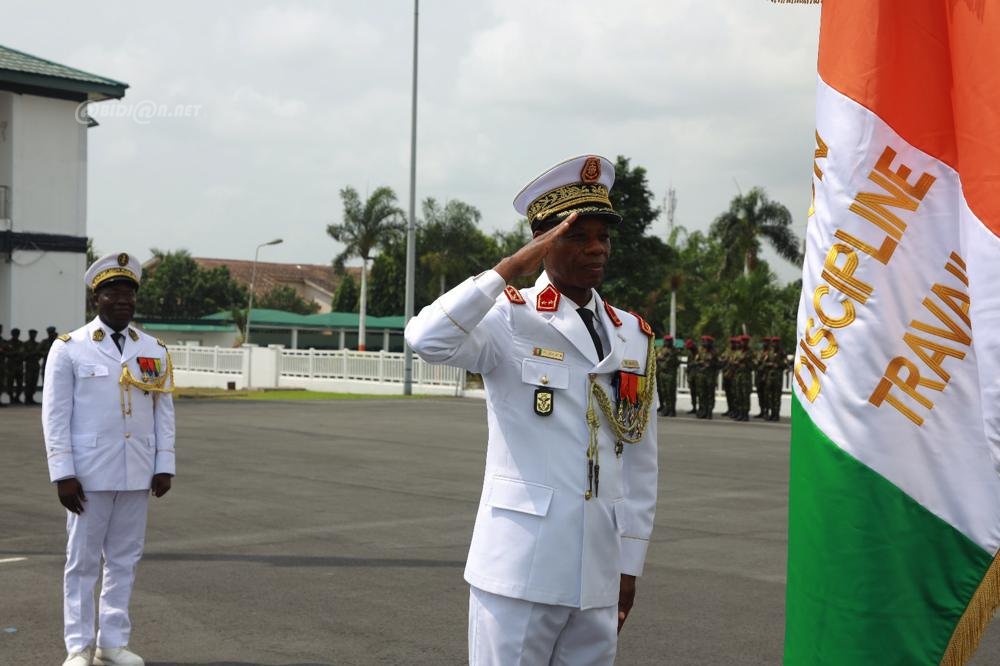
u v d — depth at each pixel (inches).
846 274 139.2
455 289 132.8
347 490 483.8
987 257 127.3
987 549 132.6
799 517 141.3
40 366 1055.0
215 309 2886.3
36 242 1119.6
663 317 1982.0
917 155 137.9
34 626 255.1
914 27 138.9
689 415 1103.0
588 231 139.6
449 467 573.3
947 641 133.3
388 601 281.4
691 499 476.7
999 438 125.7
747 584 307.0
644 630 258.1
